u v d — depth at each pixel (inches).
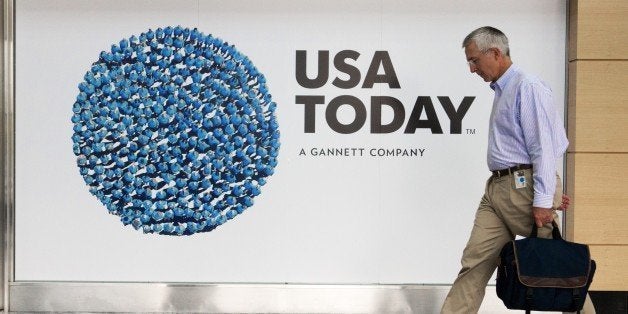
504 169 179.5
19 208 226.1
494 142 181.3
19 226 225.9
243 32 223.9
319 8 223.0
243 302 224.5
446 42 223.1
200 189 225.5
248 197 225.3
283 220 224.8
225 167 225.3
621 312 231.3
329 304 224.2
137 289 225.0
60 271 226.1
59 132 225.9
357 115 224.1
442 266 224.7
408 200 224.7
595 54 216.1
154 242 225.8
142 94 225.5
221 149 225.1
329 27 223.5
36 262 226.1
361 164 224.7
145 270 225.8
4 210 225.9
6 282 225.9
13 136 225.3
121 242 226.2
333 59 224.1
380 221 224.5
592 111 216.5
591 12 215.8
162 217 225.6
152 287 224.7
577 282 170.2
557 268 170.4
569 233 220.2
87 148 225.9
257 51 224.1
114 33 224.8
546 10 222.1
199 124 225.3
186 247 225.6
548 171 171.6
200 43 224.4
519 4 222.2
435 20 222.8
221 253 225.5
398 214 224.7
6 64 224.5
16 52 224.8
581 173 217.0
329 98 224.4
